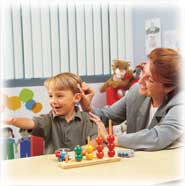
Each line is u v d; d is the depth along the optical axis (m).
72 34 1.64
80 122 1.46
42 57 1.58
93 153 1.05
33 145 1.47
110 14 1.71
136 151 1.15
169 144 1.17
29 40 1.56
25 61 1.55
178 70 1.30
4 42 1.51
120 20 1.73
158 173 0.88
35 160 1.03
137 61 1.73
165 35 1.59
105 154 1.06
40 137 1.45
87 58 1.67
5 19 1.50
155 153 1.12
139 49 1.72
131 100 1.44
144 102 1.39
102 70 1.71
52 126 1.43
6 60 1.51
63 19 1.61
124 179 0.83
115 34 1.72
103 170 0.91
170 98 1.28
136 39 1.74
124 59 1.75
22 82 1.54
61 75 1.47
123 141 1.19
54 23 1.60
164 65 1.29
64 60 1.63
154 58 1.33
